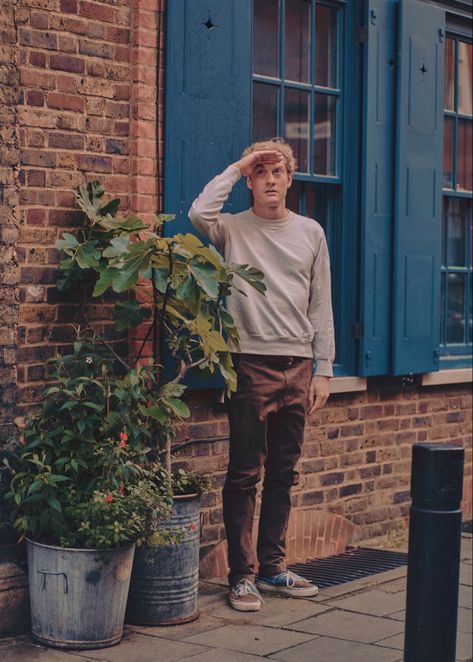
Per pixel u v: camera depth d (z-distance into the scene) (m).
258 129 6.27
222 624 5.14
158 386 5.32
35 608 4.78
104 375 5.01
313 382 5.58
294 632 5.05
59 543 4.74
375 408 6.89
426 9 6.96
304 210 6.56
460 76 7.61
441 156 7.10
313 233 5.51
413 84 6.88
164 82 5.53
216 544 5.95
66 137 5.14
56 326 5.10
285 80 6.39
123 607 4.82
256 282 5.02
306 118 6.52
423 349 7.00
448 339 7.62
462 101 7.63
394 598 5.63
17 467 4.87
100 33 5.27
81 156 5.21
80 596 4.68
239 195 5.86
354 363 6.71
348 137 6.71
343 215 6.70
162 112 5.53
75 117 5.18
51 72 5.07
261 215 5.43
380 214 6.75
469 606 5.52
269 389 5.38
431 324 7.06
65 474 4.88
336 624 5.17
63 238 5.09
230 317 5.09
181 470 5.27
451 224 7.60
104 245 5.12
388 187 6.80
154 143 5.50
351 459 6.74
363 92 6.67
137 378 4.86
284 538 5.66
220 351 5.13
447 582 3.69
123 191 5.41
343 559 6.46
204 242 5.68
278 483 5.61
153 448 5.18
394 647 4.86
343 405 6.68
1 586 4.84
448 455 3.68
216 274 4.85
